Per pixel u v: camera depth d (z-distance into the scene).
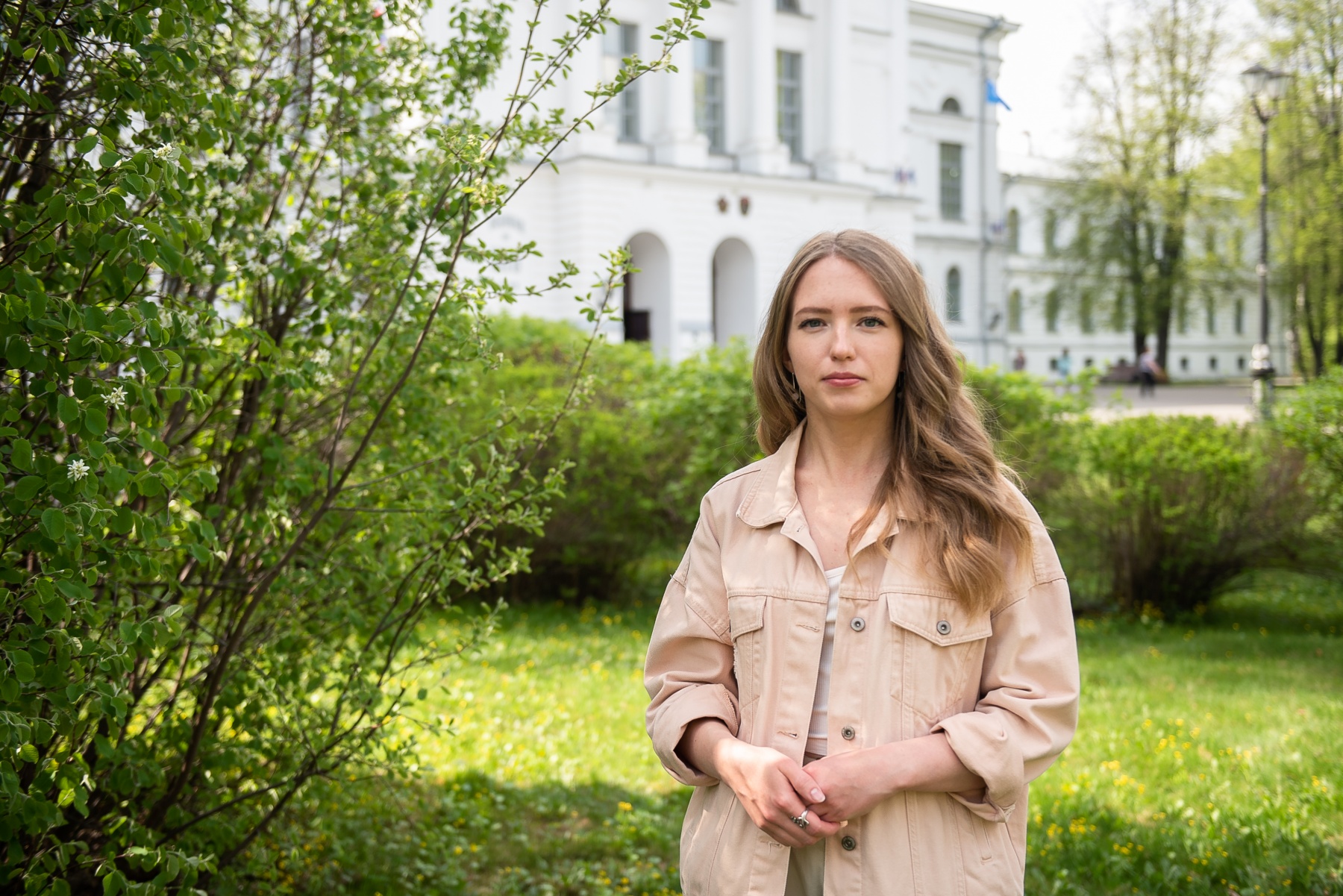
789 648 1.62
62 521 1.87
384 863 3.74
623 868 3.93
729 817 1.64
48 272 2.33
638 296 29.23
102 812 2.96
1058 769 5.05
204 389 3.03
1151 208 36.22
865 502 1.69
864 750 1.51
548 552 8.48
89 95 2.31
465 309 3.08
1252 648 7.69
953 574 1.57
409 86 3.36
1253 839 4.16
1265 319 20.78
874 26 33.34
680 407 8.58
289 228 3.15
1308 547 8.19
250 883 3.27
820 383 1.67
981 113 41.44
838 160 31.59
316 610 3.16
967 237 41.25
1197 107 34.62
